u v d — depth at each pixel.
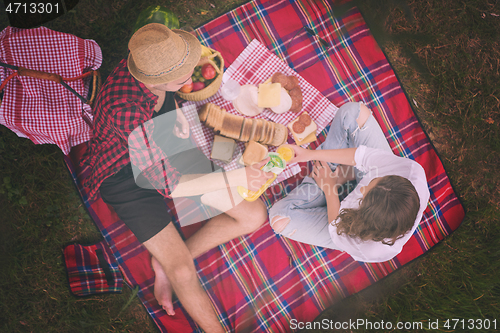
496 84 2.93
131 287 2.55
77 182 2.57
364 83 2.76
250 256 2.61
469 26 2.95
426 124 2.91
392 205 1.88
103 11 2.75
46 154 2.65
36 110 1.97
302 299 2.61
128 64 1.63
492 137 2.91
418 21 2.94
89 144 2.16
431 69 2.92
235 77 2.64
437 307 2.72
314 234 2.43
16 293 2.59
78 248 2.58
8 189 2.61
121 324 2.62
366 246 2.16
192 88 2.27
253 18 2.75
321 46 2.77
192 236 2.52
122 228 2.58
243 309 2.56
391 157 2.15
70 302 2.60
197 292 2.43
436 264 2.78
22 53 1.91
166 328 2.52
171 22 2.41
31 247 2.62
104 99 1.69
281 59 2.72
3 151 2.62
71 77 2.03
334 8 2.80
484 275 2.77
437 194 2.73
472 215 2.83
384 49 2.84
